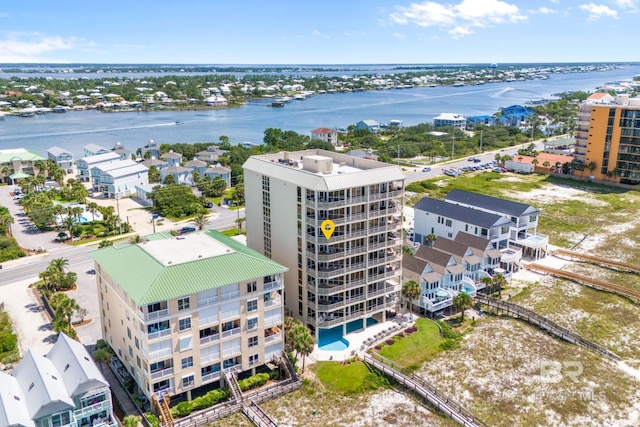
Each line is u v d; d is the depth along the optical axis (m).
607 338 87.44
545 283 109.94
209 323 67.19
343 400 71.19
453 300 92.25
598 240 136.75
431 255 103.31
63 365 62.56
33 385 58.66
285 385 72.94
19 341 84.38
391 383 74.88
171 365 65.69
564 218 154.62
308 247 82.81
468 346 84.62
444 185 193.38
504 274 111.88
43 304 98.00
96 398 59.34
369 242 85.38
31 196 157.62
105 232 140.00
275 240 90.31
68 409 56.66
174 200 161.62
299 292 86.00
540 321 90.94
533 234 131.88
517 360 80.44
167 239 80.75
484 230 116.62
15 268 115.69
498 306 97.44
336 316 85.06
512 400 70.94
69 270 114.38
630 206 167.75
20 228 144.12
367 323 91.25
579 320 93.44
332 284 83.38
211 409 67.25
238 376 73.69
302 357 78.50
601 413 68.38
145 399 67.75
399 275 91.50
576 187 191.62
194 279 66.25
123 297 68.62
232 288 68.25
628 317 94.75
